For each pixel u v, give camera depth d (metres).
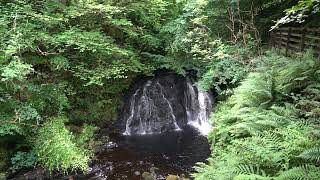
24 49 9.21
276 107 6.53
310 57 7.61
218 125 8.12
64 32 10.09
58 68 9.91
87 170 8.41
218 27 13.85
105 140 10.80
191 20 12.48
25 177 7.82
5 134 7.94
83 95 11.62
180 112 13.09
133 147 10.42
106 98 12.10
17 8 9.36
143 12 13.11
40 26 9.84
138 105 12.62
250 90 7.64
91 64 11.11
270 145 5.05
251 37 12.67
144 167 8.82
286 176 4.12
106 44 10.31
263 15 14.04
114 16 12.20
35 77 10.20
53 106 9.95
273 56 9.59
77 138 9.88
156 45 13.68
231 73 10.60
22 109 8.20
